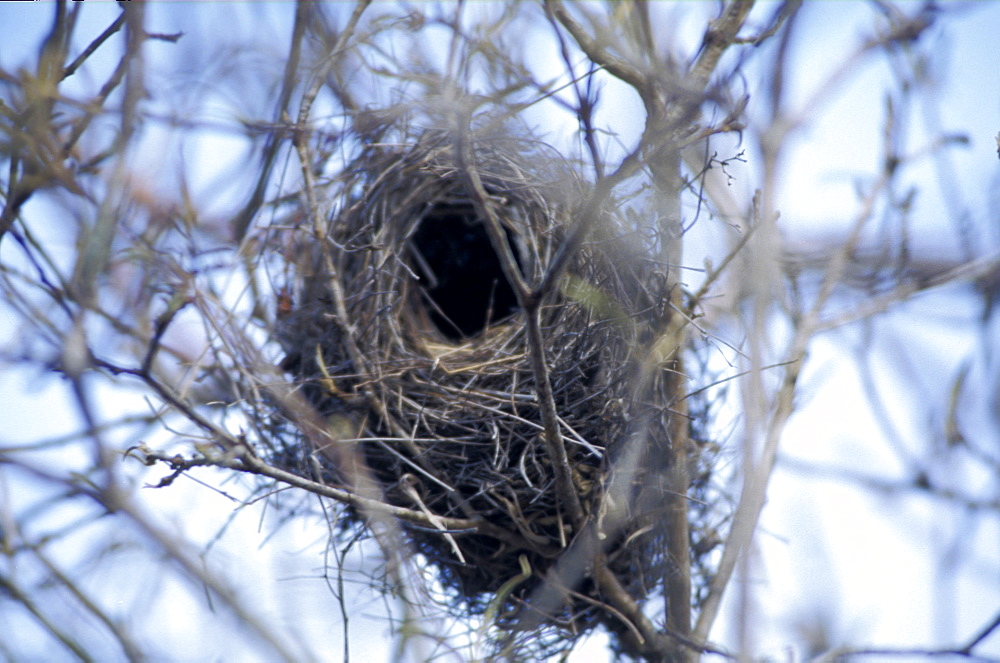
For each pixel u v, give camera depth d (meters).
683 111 3.42
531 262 4.99
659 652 4.55
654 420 4.54
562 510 4.46
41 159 3.20
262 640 3.50
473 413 4.60
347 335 4.52
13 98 3.27
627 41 3.97
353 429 4.58
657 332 4.47
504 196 5.18
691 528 4.88
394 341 4.88
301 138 4.34
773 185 3.71
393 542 4.19
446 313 6.33
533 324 3.57
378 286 4.82
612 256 4.60
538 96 3.97
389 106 4.77
